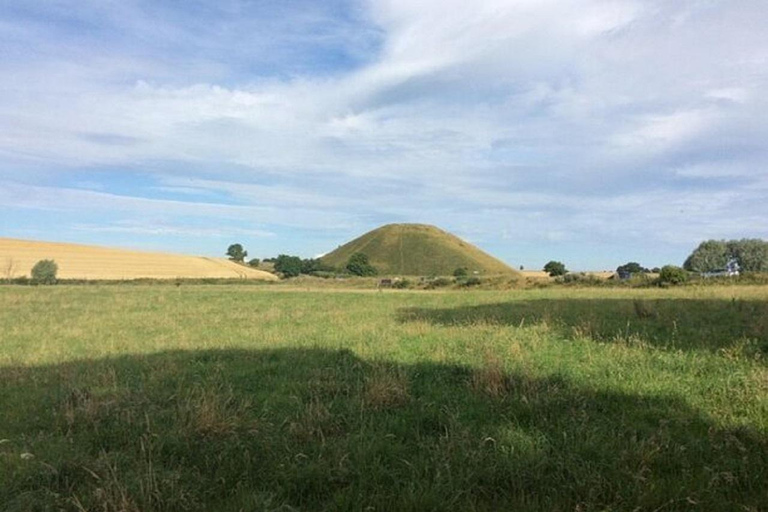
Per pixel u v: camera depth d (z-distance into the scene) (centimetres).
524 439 566
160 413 687
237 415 665
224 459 534
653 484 455
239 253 15275
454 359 1066
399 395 740
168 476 483
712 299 2292
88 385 871
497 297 3500
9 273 7431
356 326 1730
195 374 980
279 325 1819
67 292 4453
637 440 570
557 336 1320
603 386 799
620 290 4219
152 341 1448
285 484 482
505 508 436
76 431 650
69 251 9350
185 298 3625
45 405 771
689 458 518
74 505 436
